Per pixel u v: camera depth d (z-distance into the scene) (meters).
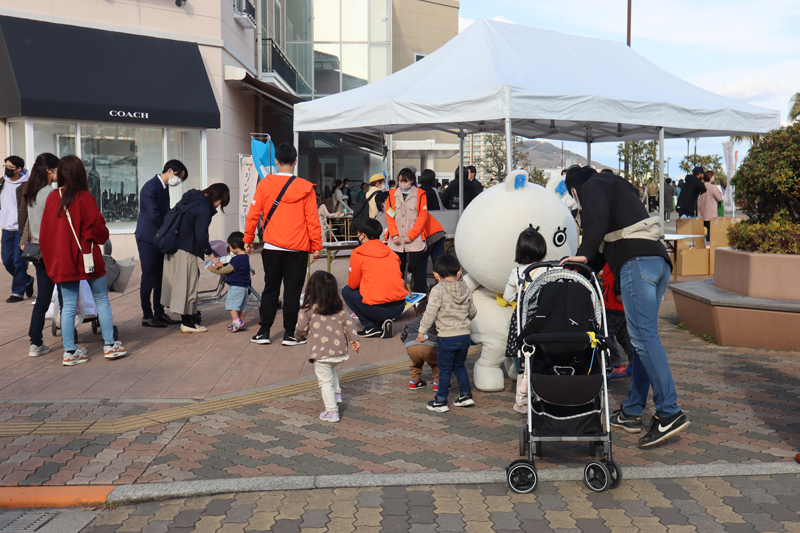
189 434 4.41
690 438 4.36
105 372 5.88
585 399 3.74
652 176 35.50
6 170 9.10
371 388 5.55
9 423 4.57
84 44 13.75
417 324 5.40
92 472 3.80
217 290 9.34
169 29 15.02
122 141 14.49
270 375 5.82
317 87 25.58
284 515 3.35
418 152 31.73
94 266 6.00
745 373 5.82
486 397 5.33
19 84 12.62
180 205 7.35
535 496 3.56
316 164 27.38
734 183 7.39
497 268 5.21
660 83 9.52
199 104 14.80
